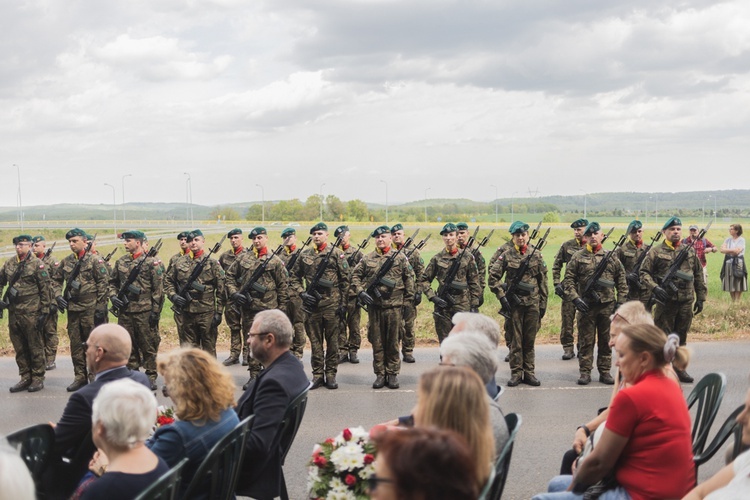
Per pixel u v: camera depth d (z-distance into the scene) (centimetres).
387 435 229
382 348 1044
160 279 1135
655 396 414
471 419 326
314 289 1064
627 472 416
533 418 852
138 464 381
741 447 446
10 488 278
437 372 338
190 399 438
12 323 1071
